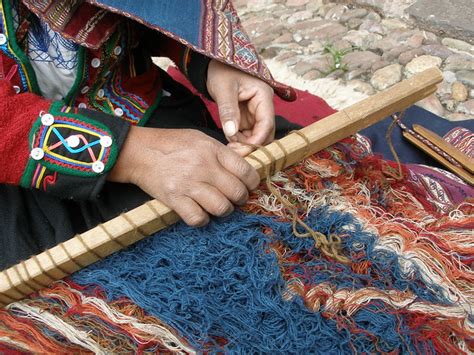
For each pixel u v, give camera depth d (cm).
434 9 202
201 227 93
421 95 104
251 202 95
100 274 90
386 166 105
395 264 90
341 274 89
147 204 92
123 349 88
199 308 86
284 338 85
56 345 89
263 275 88
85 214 101
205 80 110
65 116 90
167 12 101
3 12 92
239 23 114
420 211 100
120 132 92
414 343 86
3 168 90
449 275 89
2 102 88
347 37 205
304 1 229
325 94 185
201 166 89
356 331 85
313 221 94
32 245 98
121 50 106
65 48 99
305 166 98
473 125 157
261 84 105
